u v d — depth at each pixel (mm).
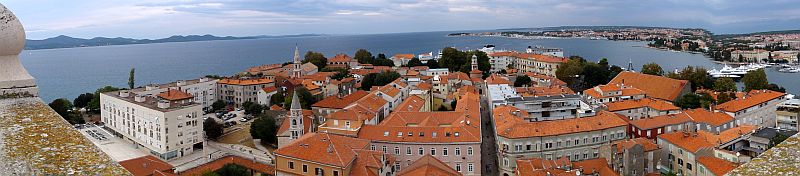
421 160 94250
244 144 144625
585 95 177875
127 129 148500
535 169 94438
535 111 147875
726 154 99938
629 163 100875
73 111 177375
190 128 137125
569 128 116125
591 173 97000
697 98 169125
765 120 151000
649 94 187000
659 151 106438
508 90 170000
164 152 130625
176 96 164375
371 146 110938
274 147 140250
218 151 135750
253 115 184125
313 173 92812
